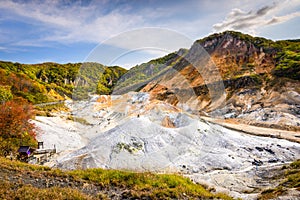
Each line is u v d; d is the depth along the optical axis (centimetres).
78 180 836
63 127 3450
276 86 6800
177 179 900
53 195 626
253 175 1712
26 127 2361
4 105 2283
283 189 1084
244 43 10444
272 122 4769
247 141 2628
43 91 6588
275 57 9044
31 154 2030
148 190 782
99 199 679
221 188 1290
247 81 7444
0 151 1898
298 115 5128
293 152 2544
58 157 1973
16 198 590
